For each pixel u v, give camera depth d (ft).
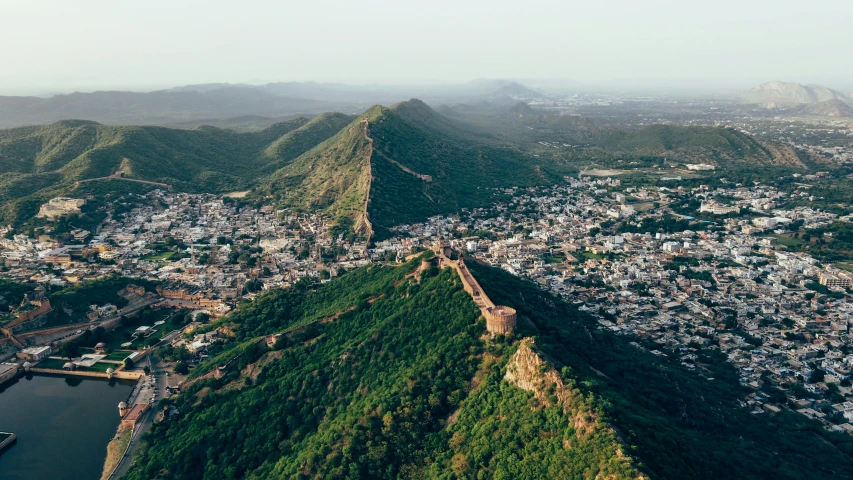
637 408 564.71
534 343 588.91
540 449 503.61
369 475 564.71
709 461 515.50
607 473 446.19
